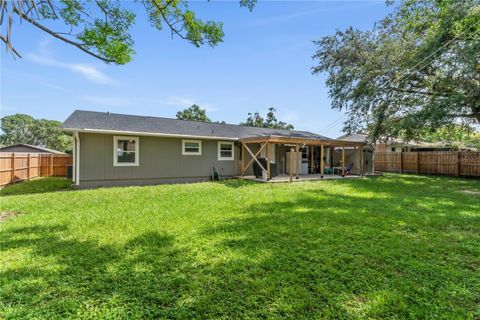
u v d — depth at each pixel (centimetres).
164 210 564
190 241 376
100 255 327
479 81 1075
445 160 1513
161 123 1257
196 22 616
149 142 1108
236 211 556
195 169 1236
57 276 276
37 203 641
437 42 1064
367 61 1275
